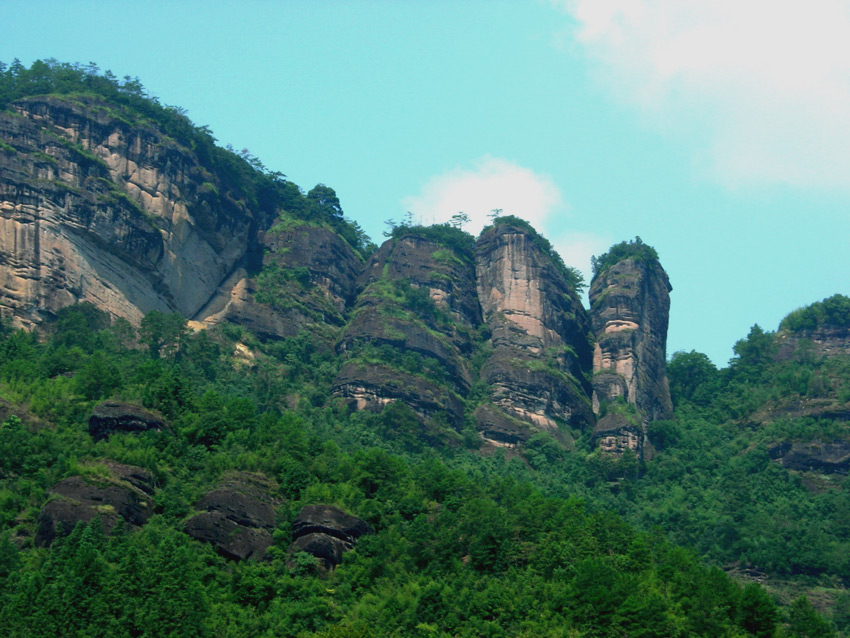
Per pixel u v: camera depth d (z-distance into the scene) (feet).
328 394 519.19
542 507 372.38
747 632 316.60
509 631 302.04
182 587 291.99
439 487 384.68
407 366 529.45
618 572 325.83
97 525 315.78
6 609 271.49
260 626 297.33
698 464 551.18
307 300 573.33
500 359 562.25
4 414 366.84
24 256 483.51
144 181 539.29
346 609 313.53
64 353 423.23
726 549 467.93
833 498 512.63
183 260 545.44
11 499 328.08
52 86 562.66
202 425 380.58
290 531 343.67
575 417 561.02
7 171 493.77
